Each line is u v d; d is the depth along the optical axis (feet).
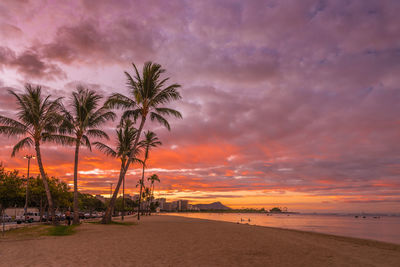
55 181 160.97
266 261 37.35
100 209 423.64
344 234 131.54
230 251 45.16
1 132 86.12
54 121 93.71
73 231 73.10
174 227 101.65
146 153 173.27
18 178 124.67
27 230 73.77
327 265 36.22
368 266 36.73
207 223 144.66
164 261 35.40
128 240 56.95
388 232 150.82
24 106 91.09
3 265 31.96
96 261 34.58
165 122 107.34
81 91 98.32
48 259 35.60
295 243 60.80
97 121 99.40
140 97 101.55
